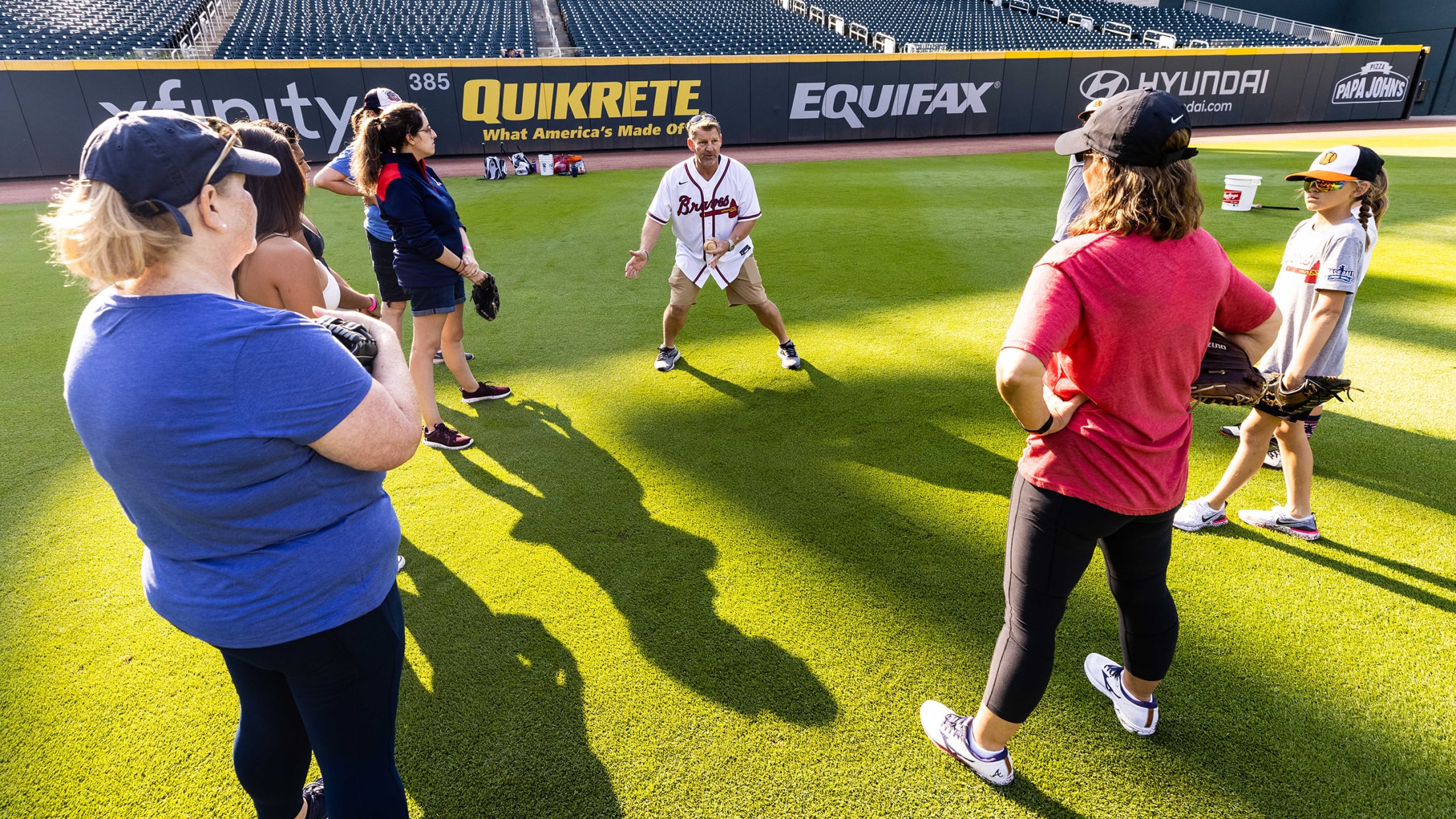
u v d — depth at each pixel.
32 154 12.45
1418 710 1.95
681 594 2.49
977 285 6.03
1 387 4.32
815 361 4.54
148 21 16.39
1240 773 1.80
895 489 3.12
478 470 3.35
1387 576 2.46
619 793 1.80
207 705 2.06
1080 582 2.49
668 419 3.82
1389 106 18.86
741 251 4.06
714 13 21.33
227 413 0.98
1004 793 1.78
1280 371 2.63
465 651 2.26
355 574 1.17
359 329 1.26
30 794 1.81
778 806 1.76
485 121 14.52
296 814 1.51
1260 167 11.66
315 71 13.39
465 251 3.42
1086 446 1.41
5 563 2.70
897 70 15.98
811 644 2.26
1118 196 1.28
